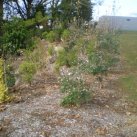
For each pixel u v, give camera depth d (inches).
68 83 364.8
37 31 874.1
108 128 309.6
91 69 451.5
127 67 589.6
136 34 1109.7
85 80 443.8
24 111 344.8
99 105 366.0
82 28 663.8
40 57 560.4
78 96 357.1
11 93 402.3
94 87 431.8
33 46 695.1
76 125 312.0
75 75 392.2
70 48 592.1
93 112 343.6
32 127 307.6
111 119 329.7
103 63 478.6
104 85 451.5
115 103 378.0
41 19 922.7
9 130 303.7
